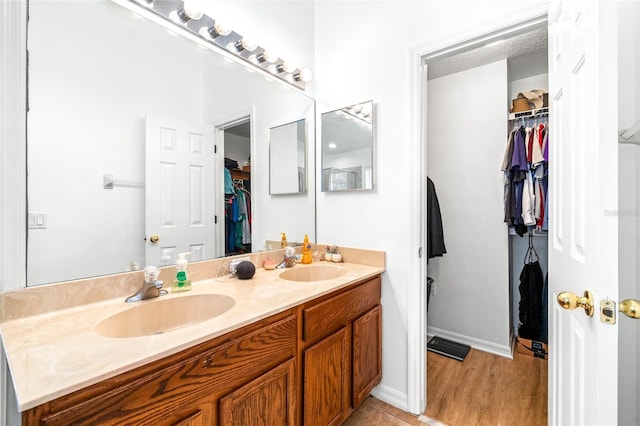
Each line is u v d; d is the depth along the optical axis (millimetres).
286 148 1820
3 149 873
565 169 930
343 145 1853
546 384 1818
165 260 1262
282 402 1024
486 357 2201
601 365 622
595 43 656
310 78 1843
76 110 1020
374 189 1718
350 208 1834
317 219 2012
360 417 1542
